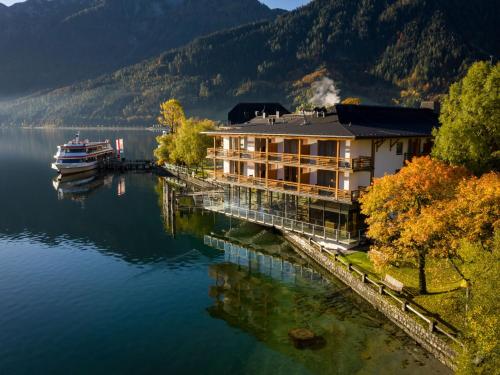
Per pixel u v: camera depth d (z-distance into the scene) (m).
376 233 33.38
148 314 38.03
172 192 65.00
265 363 30.09
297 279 44.06
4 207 79.75
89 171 119.81
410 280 35.91
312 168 48.34
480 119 38.41
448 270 35.41
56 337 34.66
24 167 134.38
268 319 36.19
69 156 118.94
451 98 41.66
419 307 32.00
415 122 56.50
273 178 55.56
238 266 48.69
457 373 22.45
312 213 50.28
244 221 62.69
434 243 29.69
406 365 28.56
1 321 37.28
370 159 45.66
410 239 31.47
